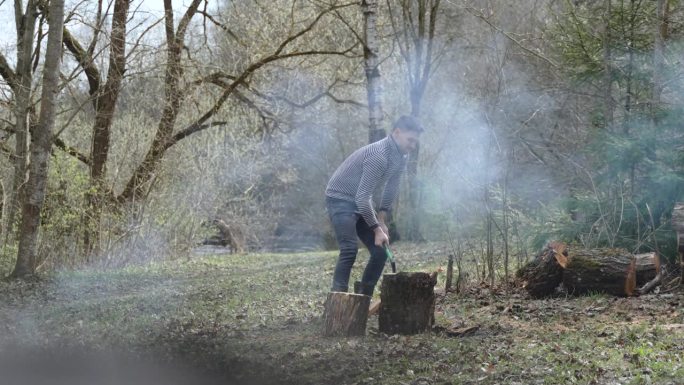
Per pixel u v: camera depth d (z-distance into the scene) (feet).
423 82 67.36
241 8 72.64
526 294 31.12
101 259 57.00
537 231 36.78
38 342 23.98
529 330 23.57
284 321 26.61
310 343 22.08
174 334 24.77
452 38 76.69
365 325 23.03
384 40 81.41
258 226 101.30
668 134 36.06
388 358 19.90
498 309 28.09
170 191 68.33
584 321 25.12
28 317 30.91
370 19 62.08
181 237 70.59
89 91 60.80
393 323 23.04
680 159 34.40
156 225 64.44
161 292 39.27
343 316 22.95
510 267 37.24
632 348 20.04
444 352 20.33
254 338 23.50
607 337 21.88
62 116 64.59
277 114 75.77
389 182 24.95
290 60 76.48
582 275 29.96
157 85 70.18
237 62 67.97
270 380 18.37
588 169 39.19
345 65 83.66
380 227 23.99
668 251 34.37
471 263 38.73
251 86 69.77
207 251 93.66
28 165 52.85
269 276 45.09
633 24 39.29
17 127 52.26
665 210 35.24
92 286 43.98
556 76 55.67
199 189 70.64
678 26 40.09
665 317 25.14
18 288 42.73
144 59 59.88
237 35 72.64
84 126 64.80
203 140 73.20
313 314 27.99
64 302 36.63
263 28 71.72
